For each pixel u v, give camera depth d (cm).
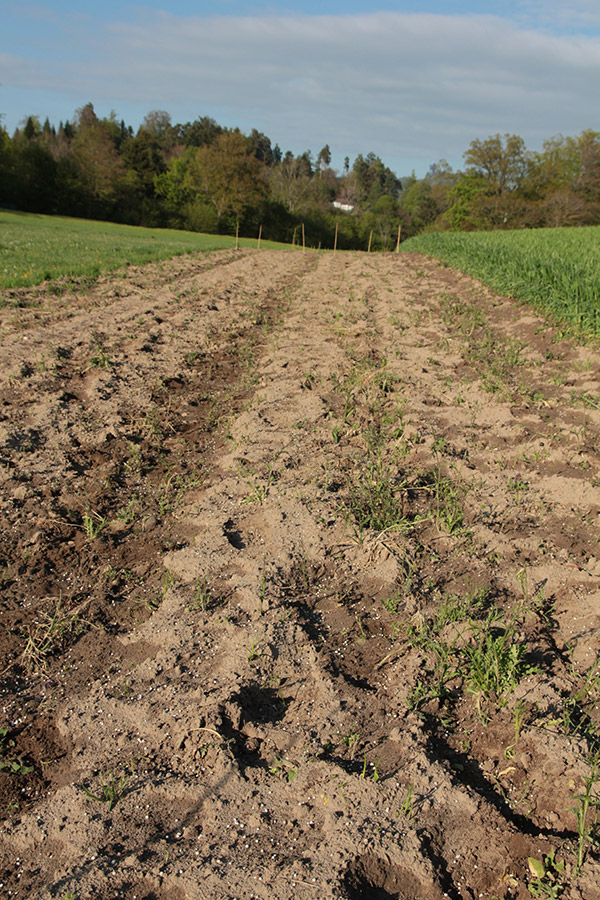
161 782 274
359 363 900
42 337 1008
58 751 297
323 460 587
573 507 511
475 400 743
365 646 362
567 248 1777
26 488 532
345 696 323
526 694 319
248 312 1309
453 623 369
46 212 6406
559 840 247
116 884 230
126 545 471
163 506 521
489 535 464
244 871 232
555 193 6131
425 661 346
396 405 741
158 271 1858
